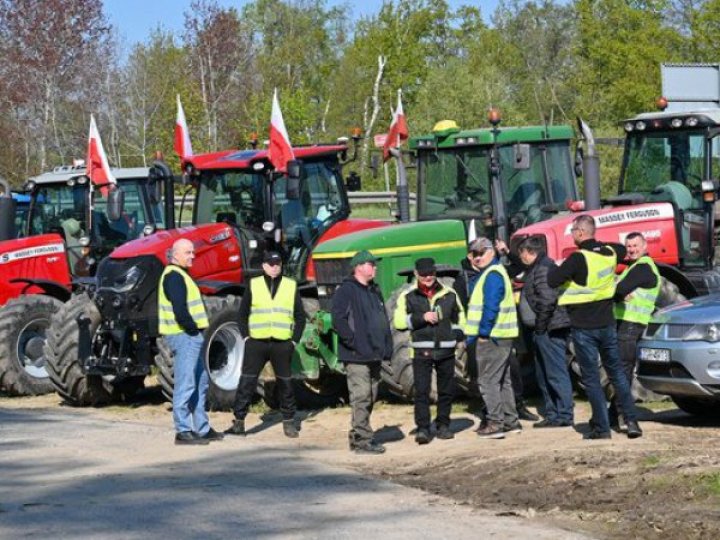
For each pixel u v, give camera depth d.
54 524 8.18
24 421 13.64
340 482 9.61
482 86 40.44
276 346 12.22
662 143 14.32
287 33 55.12
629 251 11.33
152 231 16.28
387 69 50.00
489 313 11.18
